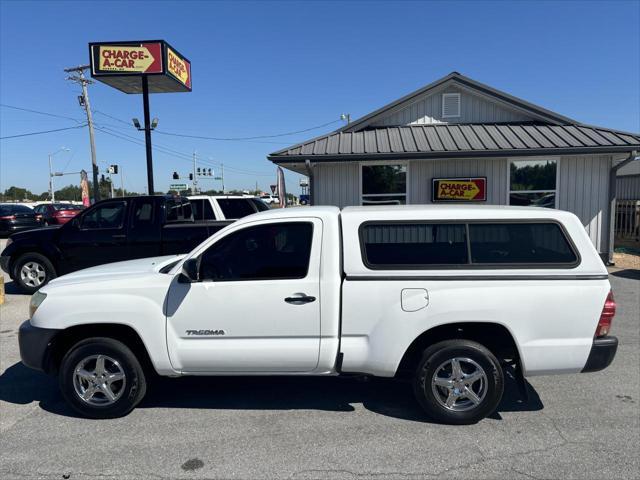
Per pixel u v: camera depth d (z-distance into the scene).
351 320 3.60
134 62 13.62
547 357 3.51
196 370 3.76
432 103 12.71
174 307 3.69
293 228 3.74
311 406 4.05
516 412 3.90
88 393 3.83
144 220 8.30
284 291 3.62
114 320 3.71
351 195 11.77
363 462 3.17
